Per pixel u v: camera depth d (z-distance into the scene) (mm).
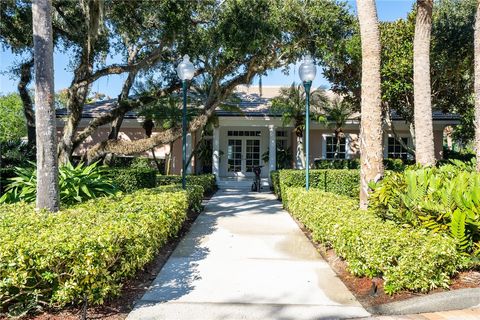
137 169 11875
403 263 3906
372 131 6375
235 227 8172
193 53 12219
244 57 12219
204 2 11203
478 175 5023
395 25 13141
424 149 7391
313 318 3658
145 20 11609
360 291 4293
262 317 3678
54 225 4238
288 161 19812
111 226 4059
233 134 20656
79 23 12023
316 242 6574
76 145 13461
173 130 12594
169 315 3707
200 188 10477
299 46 12344
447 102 15039
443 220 4543
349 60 13727
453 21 12734
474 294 3773
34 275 3365
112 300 3979
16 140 14281
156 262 5441
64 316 3535
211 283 4637
